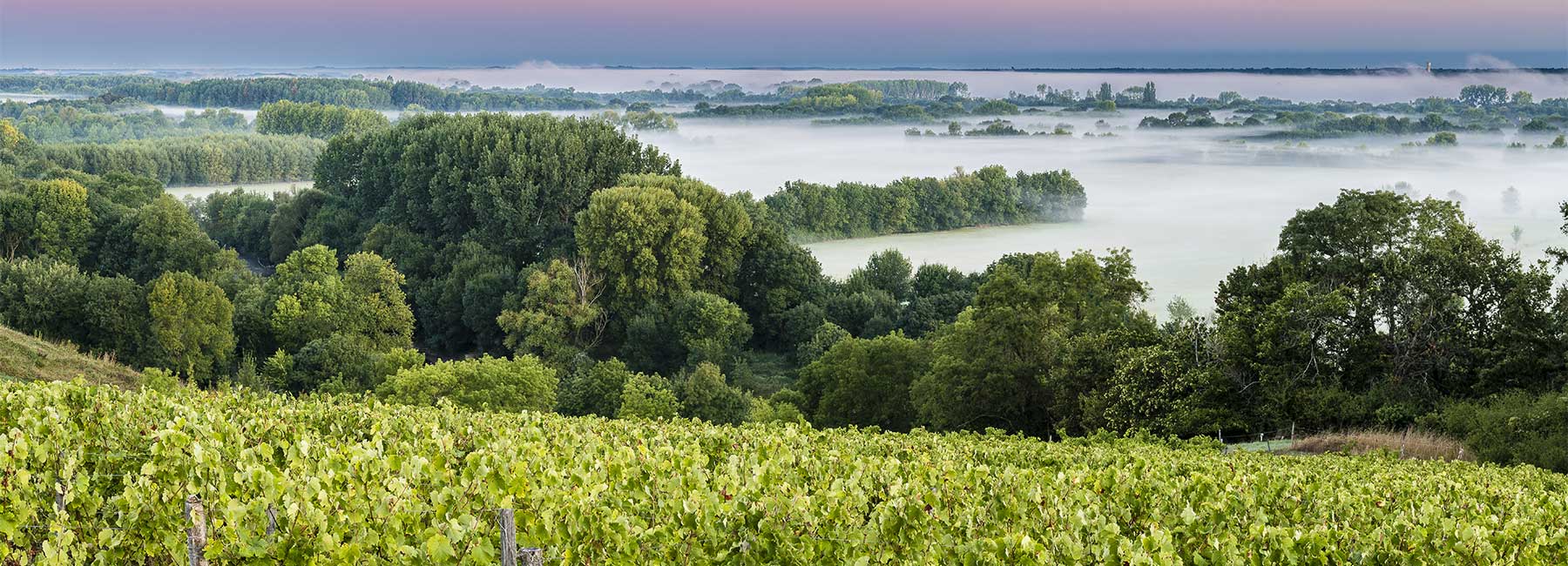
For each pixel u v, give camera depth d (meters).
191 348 70.31
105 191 119.62
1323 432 43.75
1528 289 45.12
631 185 103.38
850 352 63.44
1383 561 12.26
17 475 10.23
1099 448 29.16
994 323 53.78
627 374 66.12
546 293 87.62
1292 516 15.19
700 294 88.06
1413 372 46.62
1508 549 12.96
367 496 9.93
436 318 96.25
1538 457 35.84
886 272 106.25
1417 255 47.47
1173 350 47.72
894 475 14.00
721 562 10.62
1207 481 15.32
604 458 14.20
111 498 10.85
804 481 14.73
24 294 72.94
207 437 12.49
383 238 108.00
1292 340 46.31
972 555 10.41
